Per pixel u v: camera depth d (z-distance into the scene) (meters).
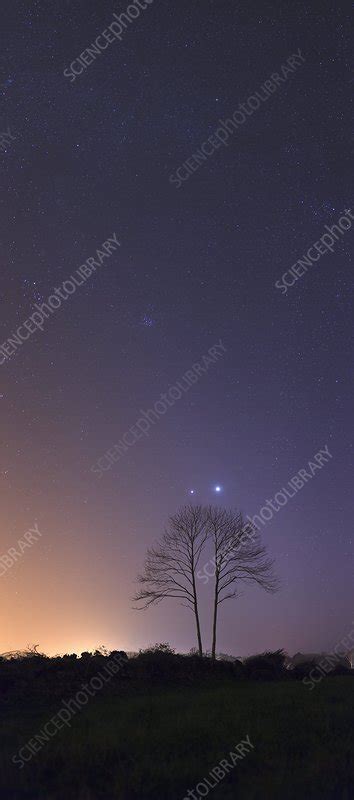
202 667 30.27
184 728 16.28
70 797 11.58
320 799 11.37
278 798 11.47
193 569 38.78
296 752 14.61
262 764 13.54
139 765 12.95
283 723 17.28
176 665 29.25
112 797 11.67
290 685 27.12
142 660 28.98
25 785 12.18
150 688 26.00
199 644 37.09
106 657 28.94
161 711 19.09
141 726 16.59
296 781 12.26
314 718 18.00
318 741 15.34
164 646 32.06
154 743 14.73
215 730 16.12
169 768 12.95
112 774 12.71
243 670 31.09
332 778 12.41
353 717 18.31
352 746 14.78
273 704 20.36
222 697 22.11
